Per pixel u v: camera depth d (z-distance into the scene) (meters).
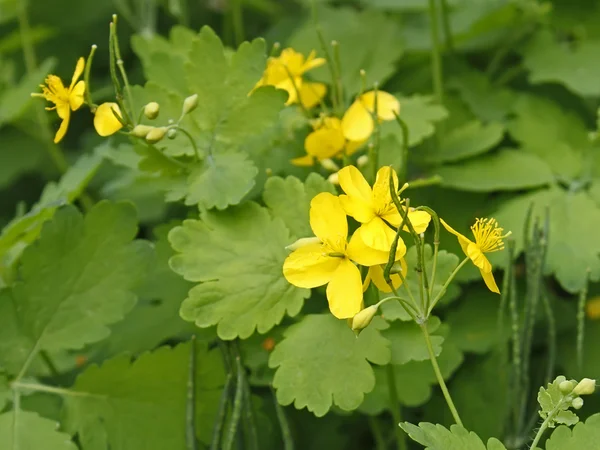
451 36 0.65
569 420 0.50
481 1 0.66
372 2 0.67
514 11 0.65
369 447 0.61
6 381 0.55
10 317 0.55
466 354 0.59
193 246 0.54
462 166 0.61
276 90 0.55
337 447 0.60
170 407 0.55
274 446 0.58
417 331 0.53
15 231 0.56
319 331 0.53
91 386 0.55
